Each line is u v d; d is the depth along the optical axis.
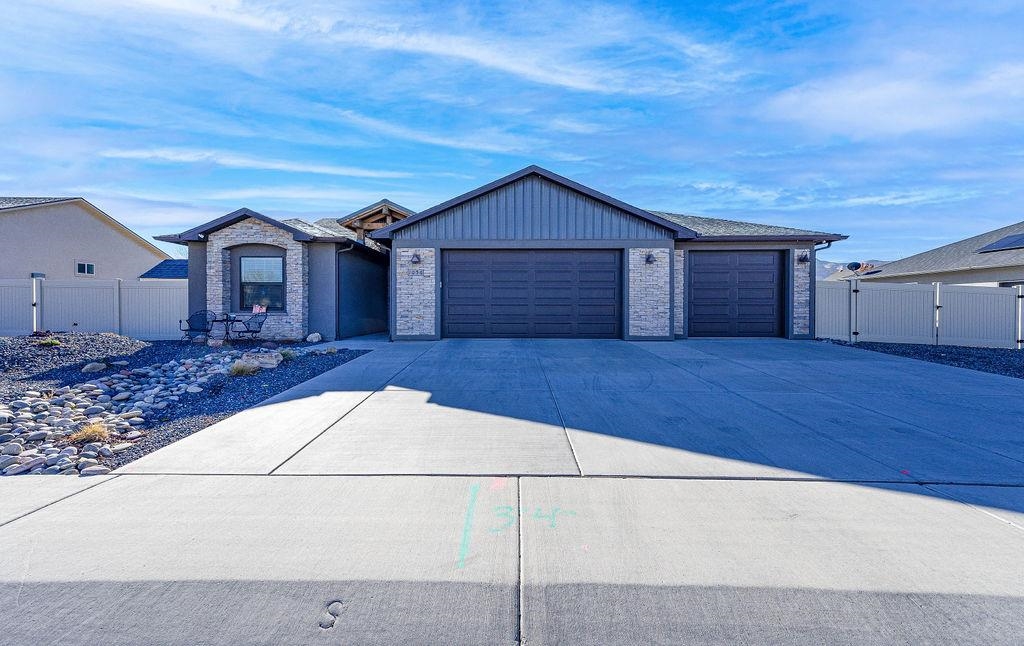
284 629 2.56
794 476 4.47
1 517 3.71
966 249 24.55
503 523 3.62
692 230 14.98
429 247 14.98
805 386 8.33
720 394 7.71
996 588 2.88
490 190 14.95
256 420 6.28
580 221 15.06
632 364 10.51
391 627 2.57
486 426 5.99
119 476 4.50
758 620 2.63
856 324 15.63
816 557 3.18
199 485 4.29
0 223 21.73
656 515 3.74
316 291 15.57
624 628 2.58
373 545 3.32
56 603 2.74
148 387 8.81
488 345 13.66
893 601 2.77
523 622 2.61
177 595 2.81
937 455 5.04
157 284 15.50
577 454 5.02
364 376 9.12
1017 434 5.72
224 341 13.98
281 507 3.87
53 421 6.39
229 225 14.91
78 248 25.45
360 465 4.72
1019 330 14.24
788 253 15.80
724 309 16.08
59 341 11.41
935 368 10.16
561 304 15.21
